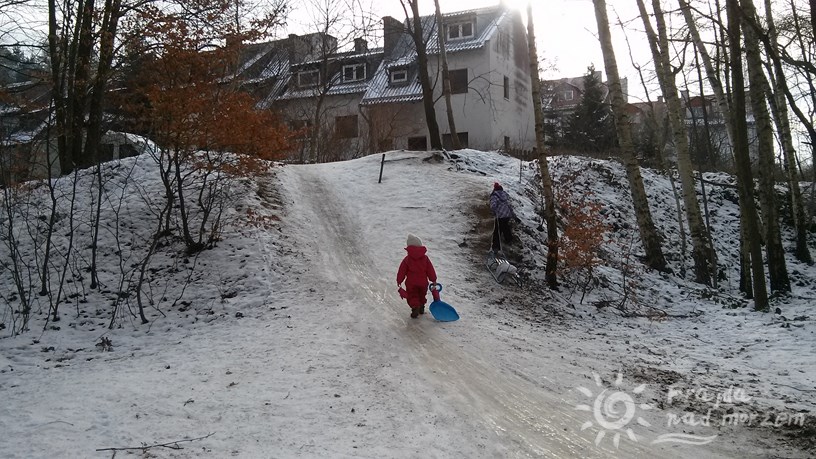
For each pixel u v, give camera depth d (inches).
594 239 492.1
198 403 245.8
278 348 319.9
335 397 250.2
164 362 312.5
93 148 674.2
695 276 613.6
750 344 366.9
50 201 571.5
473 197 636.1
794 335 372.2
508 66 1384.1
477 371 290.2
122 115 526.0
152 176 612.4
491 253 518.3
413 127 1314.0
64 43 601.0
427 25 1315.2
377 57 1433.3
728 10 426.3
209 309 406.3
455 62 1295.5
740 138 433.1
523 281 484.7
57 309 407.2
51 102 534.3
